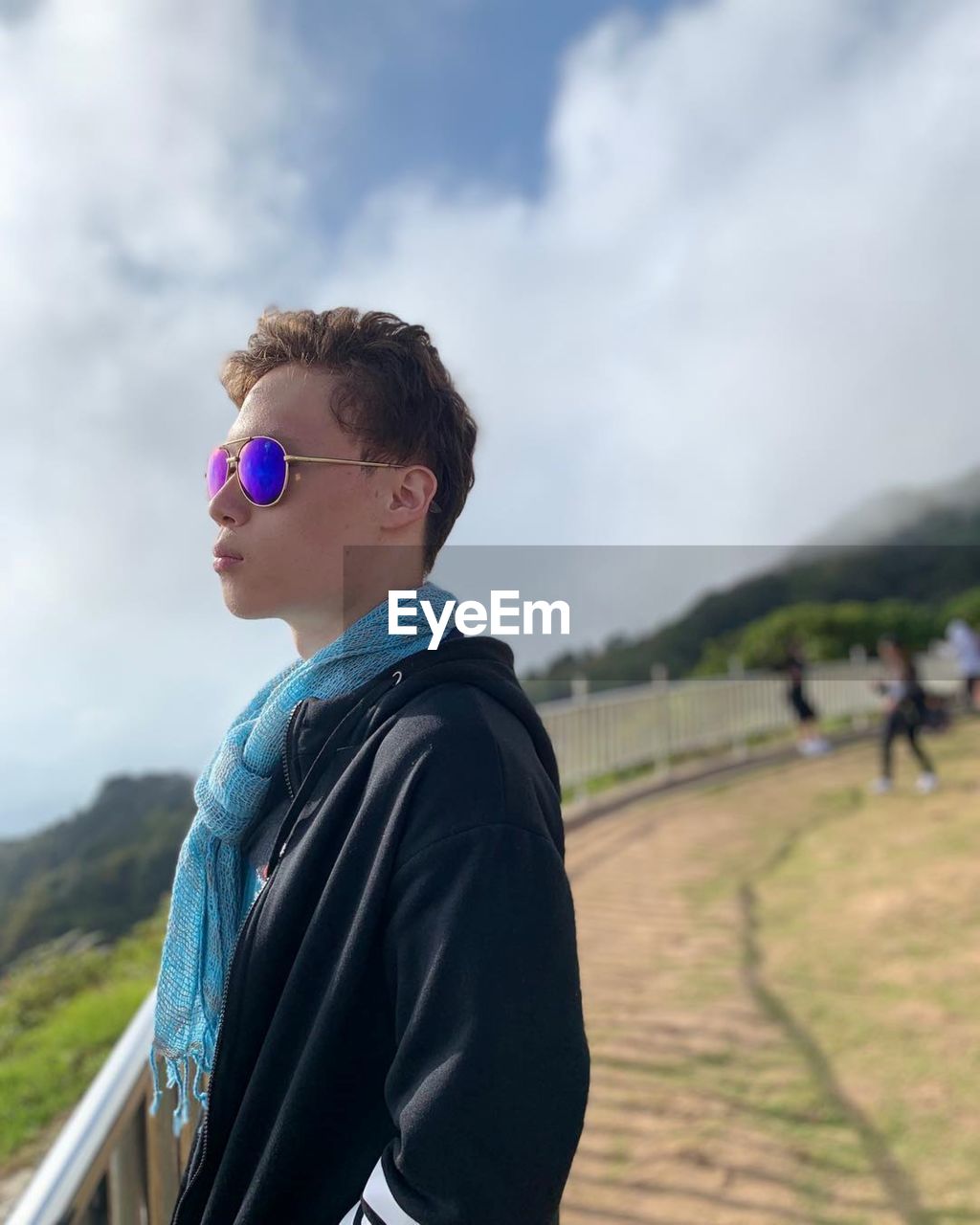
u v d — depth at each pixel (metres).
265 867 0.98
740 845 7.51
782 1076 3.44
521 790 0.81
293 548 0.97
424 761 0.81
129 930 7.48
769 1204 2.68
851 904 5.57
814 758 12.12
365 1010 0.80
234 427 1.02
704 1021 3.96
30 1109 3.70
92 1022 4.59
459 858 0.76
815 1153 2.92
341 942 0.81
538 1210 0.70
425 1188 0.69
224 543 1.00
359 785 0.86
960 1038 3.64
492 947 0.73
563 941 0.77
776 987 4.32
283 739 0.99
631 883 6.45
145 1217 1.52
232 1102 0.88
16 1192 3.08
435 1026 0.72
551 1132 0.71
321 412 0.97
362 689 0.94
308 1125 0.79
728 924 5.40
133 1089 1.41
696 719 11.62
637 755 10.23
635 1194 2.75
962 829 7.34
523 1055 0.71
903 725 9.37
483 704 0.88
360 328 1.00
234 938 1.08
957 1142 2.93
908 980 4.29
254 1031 0.87
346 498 0.97
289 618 1.05
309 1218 0.80
